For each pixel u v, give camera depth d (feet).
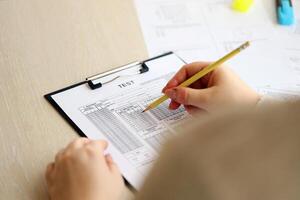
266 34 3.20
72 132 2.32
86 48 2.86
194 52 2.98
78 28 2.99
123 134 2.31
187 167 1.06
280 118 1.08
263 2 3.47
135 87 2.62
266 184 1.02
